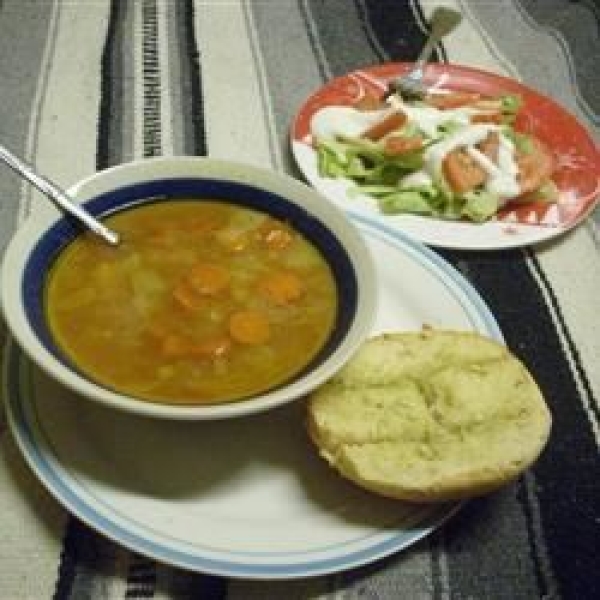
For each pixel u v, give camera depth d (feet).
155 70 2.66
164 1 2.93
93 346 1.65
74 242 1.77
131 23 2.82
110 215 1.83
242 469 1.66
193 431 1.69
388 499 1.62
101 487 1.58
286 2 3.01
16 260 1.63
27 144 2.37
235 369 1.65
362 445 1.63
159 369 1.64
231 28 2.87
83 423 1.67
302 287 1.77
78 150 2.37
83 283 1.73
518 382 1.74
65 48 2.70
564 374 1.97
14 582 1.54
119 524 1.52
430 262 2.04
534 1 3.25
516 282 2.18
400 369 1.76
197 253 1.82
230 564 1.49
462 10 3.15
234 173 1.86
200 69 2.69
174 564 1.48
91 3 2.89
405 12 3.07
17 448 1.70
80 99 2.53
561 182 2.47
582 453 1.82
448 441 1.64
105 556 1.57
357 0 3.08
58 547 1.58
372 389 1.72
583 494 1.75
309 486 1.65
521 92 2.74
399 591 1.58
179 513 1.56
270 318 1.73
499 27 3.10
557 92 2.86
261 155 2.45
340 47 2.88
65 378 1.47
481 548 1.65
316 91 2.68
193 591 1.54
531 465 1.73
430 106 2.64
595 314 2.12
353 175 2.42
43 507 1.63
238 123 2.54
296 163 2.43
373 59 2.86
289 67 2.77
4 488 1.65
